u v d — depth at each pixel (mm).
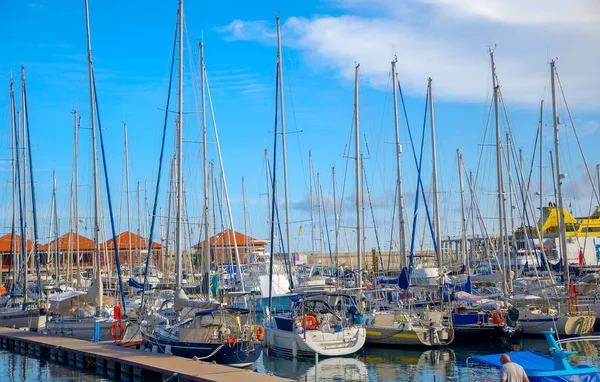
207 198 35688
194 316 25938
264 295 44938
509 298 32719
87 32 32844
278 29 35500
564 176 38625
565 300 33031
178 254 28219
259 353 24641
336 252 51781
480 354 27438
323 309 28875
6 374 25703
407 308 32312
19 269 46531
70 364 27656
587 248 54562
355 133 35156
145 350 27016
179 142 29828
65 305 32750
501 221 37156
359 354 27672
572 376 15188
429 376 23219
